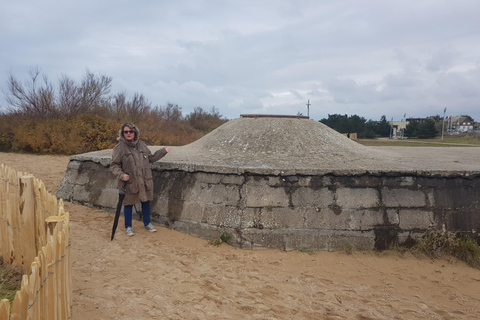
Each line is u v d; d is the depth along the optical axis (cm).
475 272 472
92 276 400
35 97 1920
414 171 541
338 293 401
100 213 662
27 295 191
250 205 527
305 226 517
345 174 538
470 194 540
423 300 396
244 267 455
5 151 1608
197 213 560
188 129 2777
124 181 537
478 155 796
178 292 378
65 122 1756
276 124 734
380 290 414
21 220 366
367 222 520
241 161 604
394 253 508
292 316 346
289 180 536
